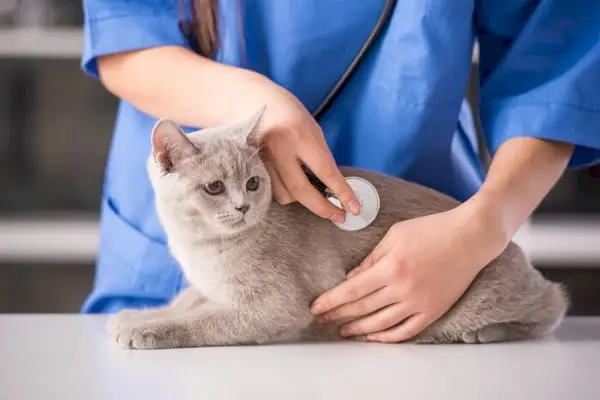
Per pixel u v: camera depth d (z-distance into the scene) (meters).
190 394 0.85
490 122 1.29
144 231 1.47
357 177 1.23
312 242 1.21
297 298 1.19
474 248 1.13
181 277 1.45
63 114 2.52
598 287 2.43
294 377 0.93
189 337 1.14
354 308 1.15
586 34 1.29
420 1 1.28
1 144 2.51
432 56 1.29
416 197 1.25
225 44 1.36
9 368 0.97
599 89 1.23
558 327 1.33
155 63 1.30
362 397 0.84
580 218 2.47
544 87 1.25
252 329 1.17
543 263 2.42
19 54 2.46
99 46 1.34
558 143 1.24
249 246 1.19
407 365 1.00
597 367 1.00
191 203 1.18
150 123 1.44
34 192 2.52
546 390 0.87
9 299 2.51
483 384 0.90
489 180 1.19
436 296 1.13
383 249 1.15
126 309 1.36
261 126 1.14
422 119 1.32
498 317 1.22
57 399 0.83
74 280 2.51
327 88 1.36
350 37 1.34
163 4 1.38
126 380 0.91
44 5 2.51
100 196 2.54
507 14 1.34
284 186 1.18
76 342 1.14
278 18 1.35
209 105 1.23
